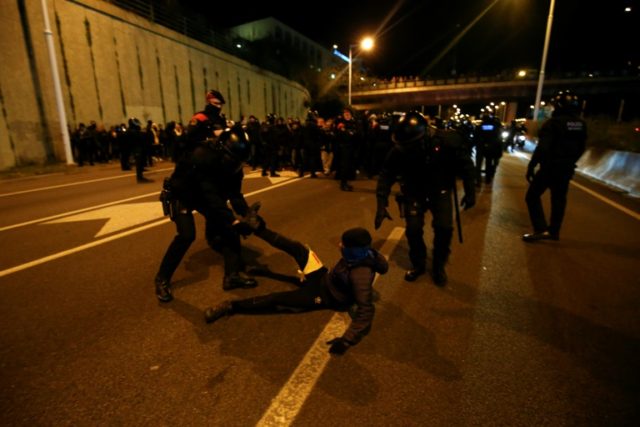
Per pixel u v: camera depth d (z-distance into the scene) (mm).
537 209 4809
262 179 10508
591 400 1970
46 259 4043
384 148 10109
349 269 2508
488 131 8977
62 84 16156
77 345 2459
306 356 2346
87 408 1905
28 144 14648
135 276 3600
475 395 2002
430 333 2617
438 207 3338
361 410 1894
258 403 1944
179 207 3168
